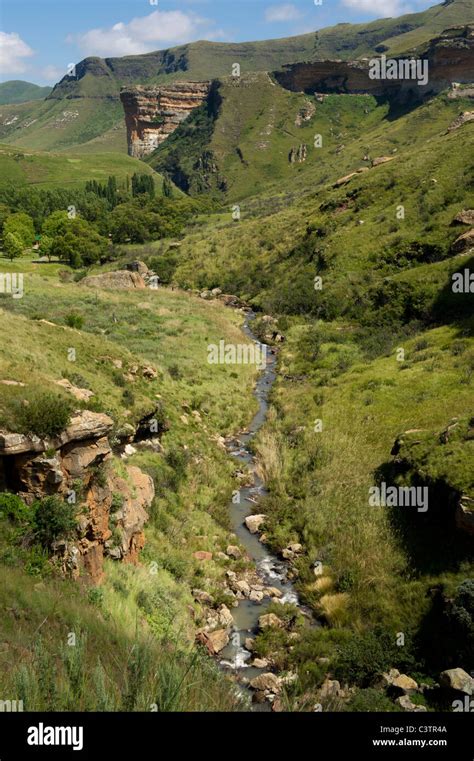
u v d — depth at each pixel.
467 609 14.77
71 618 11.08
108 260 102.75
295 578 19.59
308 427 32.31
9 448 13.20
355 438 29.41
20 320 29.83
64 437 14.11
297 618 17.14
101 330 47.50
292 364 48.12
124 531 16.70
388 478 24.09
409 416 30.22
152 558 18.17
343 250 67.00
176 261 90.75
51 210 137.88
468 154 75.25
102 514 15.45
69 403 15.23
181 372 40.28
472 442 21.75
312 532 21.84
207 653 15.05
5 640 9.32
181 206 142.00
